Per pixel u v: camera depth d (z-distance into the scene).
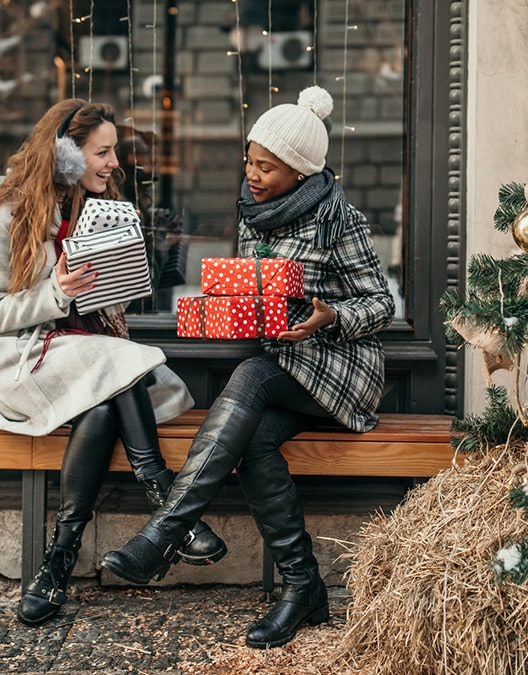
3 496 3.12
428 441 2.72
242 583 2.96
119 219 2.60
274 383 2.55
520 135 3.13
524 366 3.08
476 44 3.11
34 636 2.53
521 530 2.03
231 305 2.48
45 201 2.68
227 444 2.43
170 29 5.54
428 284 3.28
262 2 5.48
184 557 2.50
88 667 2.34
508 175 3.13
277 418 2.61
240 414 2.46
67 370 2.63
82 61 5.32
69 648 2.46
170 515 2.37
